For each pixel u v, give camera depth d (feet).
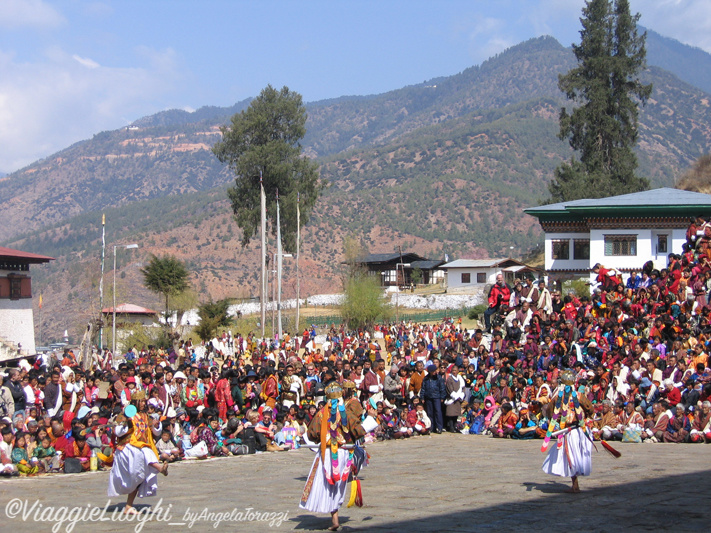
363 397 62.03
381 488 37.60
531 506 31.78
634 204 159.12
